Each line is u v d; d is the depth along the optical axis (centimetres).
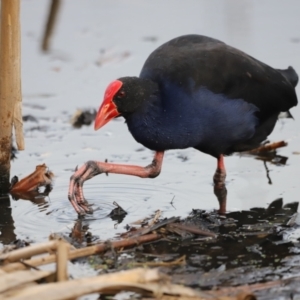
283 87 1201
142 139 1119
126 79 1083
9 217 1084
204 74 1107
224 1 1927
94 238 1003
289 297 834
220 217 1055
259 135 1206
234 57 1142
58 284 766
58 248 812
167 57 1117
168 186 1173
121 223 1048
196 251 953
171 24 1819
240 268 907
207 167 1243
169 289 794
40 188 1173
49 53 1733
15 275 800
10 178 1187
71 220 1064
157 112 1098
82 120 1427
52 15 1886
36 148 1321
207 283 870
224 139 1151
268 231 1009
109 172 1103
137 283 785
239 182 1180
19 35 1078
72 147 1323
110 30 1820
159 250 955
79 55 1712
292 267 909
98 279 781
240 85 1139
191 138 1124
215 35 1727
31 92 1552
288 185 1159
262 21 1798
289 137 1327
